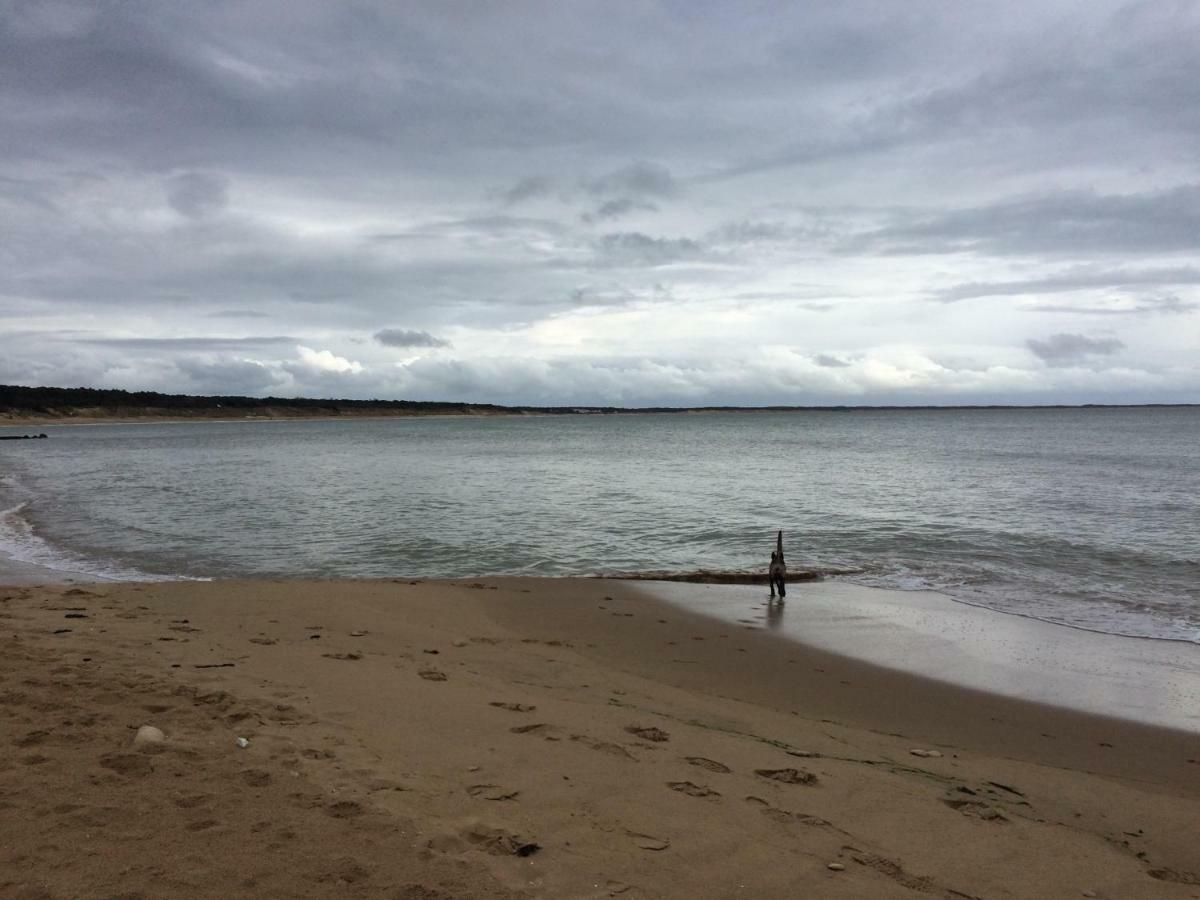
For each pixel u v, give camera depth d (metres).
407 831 3.71
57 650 7.12
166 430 131.12
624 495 29.95
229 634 8.77
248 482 35.41
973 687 8.90
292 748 4.75
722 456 55.78
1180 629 11.67
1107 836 5.01
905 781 5.57
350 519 23.38
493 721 5.94
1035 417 181.25
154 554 17.56
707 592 13.88
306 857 3.37
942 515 24.23
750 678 9.00
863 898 3.66
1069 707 8.27
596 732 5.93
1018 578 15.45
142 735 4.64
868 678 9.16
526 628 10.89
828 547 18.89
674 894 3.49
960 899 3.80
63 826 3.48
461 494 30.30
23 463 49.44
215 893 3.02
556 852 3.76
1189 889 4.23
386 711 5.90
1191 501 27.22
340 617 10.23
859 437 89.50
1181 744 7.28
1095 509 25.41
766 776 5.33
